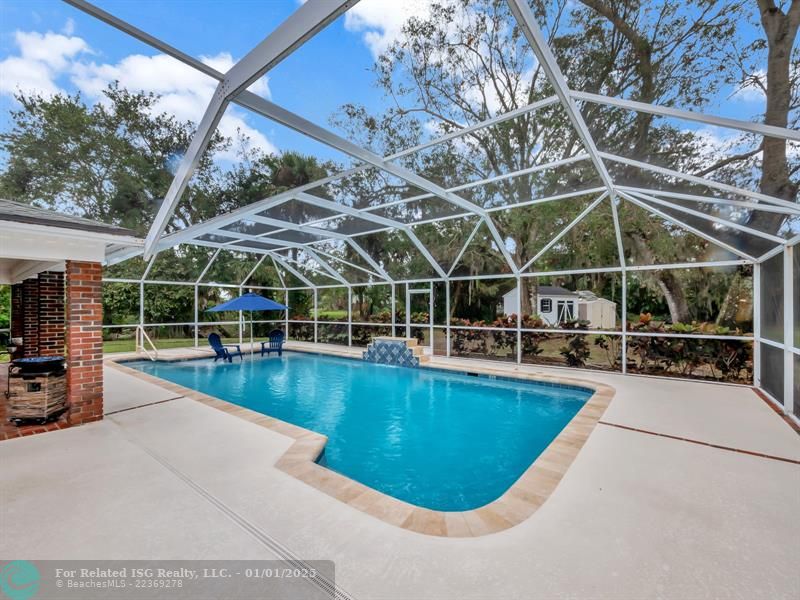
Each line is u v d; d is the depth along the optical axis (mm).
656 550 2607
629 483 3619
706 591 2223
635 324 9523
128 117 6395
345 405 8219
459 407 8000
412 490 4551
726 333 8414
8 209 5141
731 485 3570
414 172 6598
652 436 4934
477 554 2564
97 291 5672
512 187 7371
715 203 5691
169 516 3014
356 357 13688
